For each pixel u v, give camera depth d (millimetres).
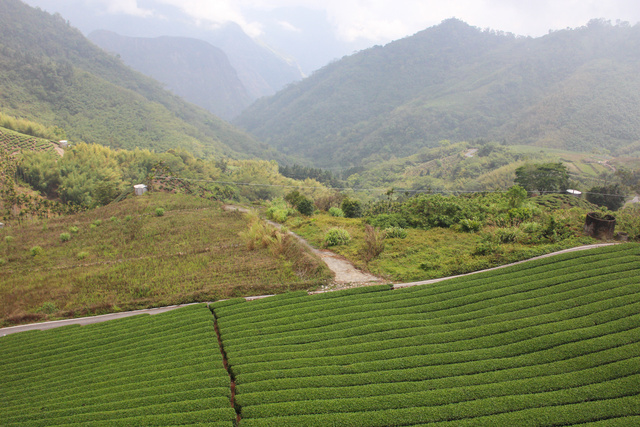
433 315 14219
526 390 10117
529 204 26703
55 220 40531
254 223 28469
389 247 22125
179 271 23109
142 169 91438
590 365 10711
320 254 22906
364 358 12117
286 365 12086
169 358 13336
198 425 9789
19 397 12555
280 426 9617
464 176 113312
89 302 20719
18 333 17703
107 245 30328
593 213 20984
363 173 149375
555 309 13477
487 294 14938
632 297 13367
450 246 21359
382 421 9586
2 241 34188
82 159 84188
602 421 9023
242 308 16578
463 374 11039
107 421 10359
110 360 14078
